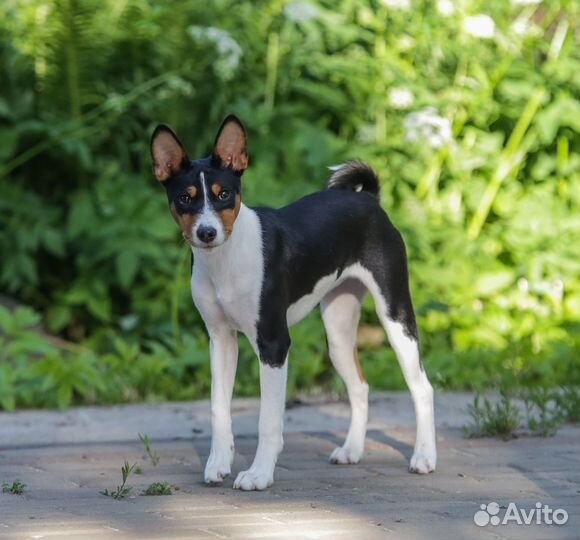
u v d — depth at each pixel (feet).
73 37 34.06
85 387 28.30
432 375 29.48
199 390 29.60
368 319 33.27
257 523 17.21
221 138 19.29
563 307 33.01
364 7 36.29
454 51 36.24
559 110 34.83
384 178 35.12
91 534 16.55
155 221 32.96
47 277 35.24
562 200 36.06
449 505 18.42
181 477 20.67
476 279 33.27
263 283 19.83
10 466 21.49
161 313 32.73
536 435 24.16
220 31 33.50
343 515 17.71
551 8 36.91
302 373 29.84
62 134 33.71
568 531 16.75
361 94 36.24
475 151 35.47
